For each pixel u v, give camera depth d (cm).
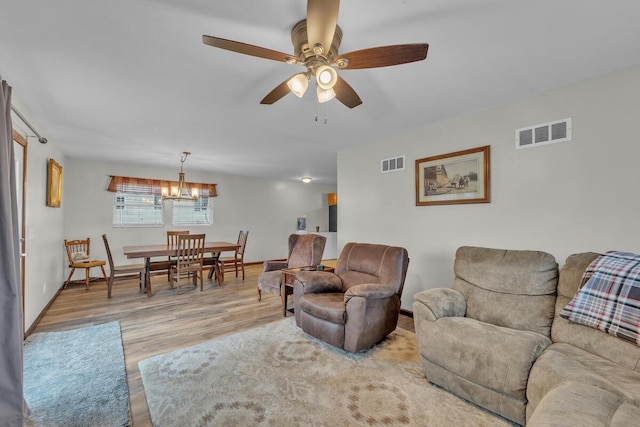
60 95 246
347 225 434
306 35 155
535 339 167
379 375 208
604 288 164
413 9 148
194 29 163
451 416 166
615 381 125
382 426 158
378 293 243
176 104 267
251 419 163
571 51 187
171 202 611
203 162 541
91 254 519
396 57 150
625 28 164
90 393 187
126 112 286
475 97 257
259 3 143
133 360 230
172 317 329
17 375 149
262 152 459
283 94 192
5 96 162
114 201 547
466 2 143
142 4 143
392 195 373
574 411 101
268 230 753
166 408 172
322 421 162
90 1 140
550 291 197
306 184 828
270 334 279
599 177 219
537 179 250
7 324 148
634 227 205
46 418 163
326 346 254
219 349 247
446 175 313
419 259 341
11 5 142
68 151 452
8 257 150
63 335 276
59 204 426
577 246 229
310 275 293
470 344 176
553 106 241
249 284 496
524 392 153
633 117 205
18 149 260
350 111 288
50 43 174
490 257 229
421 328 205
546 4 145
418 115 300
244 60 194
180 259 443
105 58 191
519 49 185
